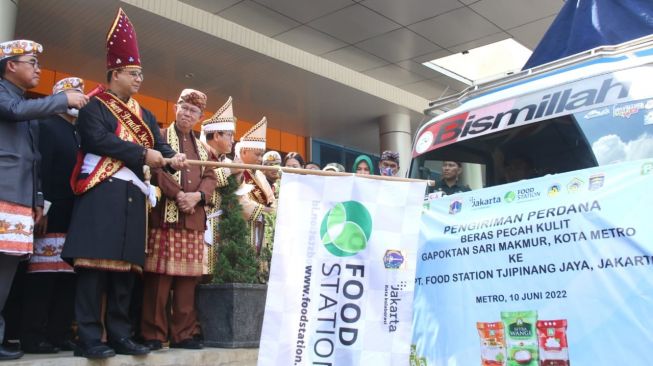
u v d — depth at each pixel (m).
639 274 2.19
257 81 10.36
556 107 3.15
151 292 3.93
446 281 2.76
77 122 3.56
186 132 4.31
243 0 8.17
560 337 2.33
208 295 4.22
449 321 2.68
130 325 3.64
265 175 5.86
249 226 4.80
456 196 2.89
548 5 8.36
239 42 8.93
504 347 2.48
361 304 2.84
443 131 3.73
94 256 3.31
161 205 3.95
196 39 8.66
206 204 4.17
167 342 3.98
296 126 13.05
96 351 3.23
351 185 2.96
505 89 3.56
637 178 2.34
